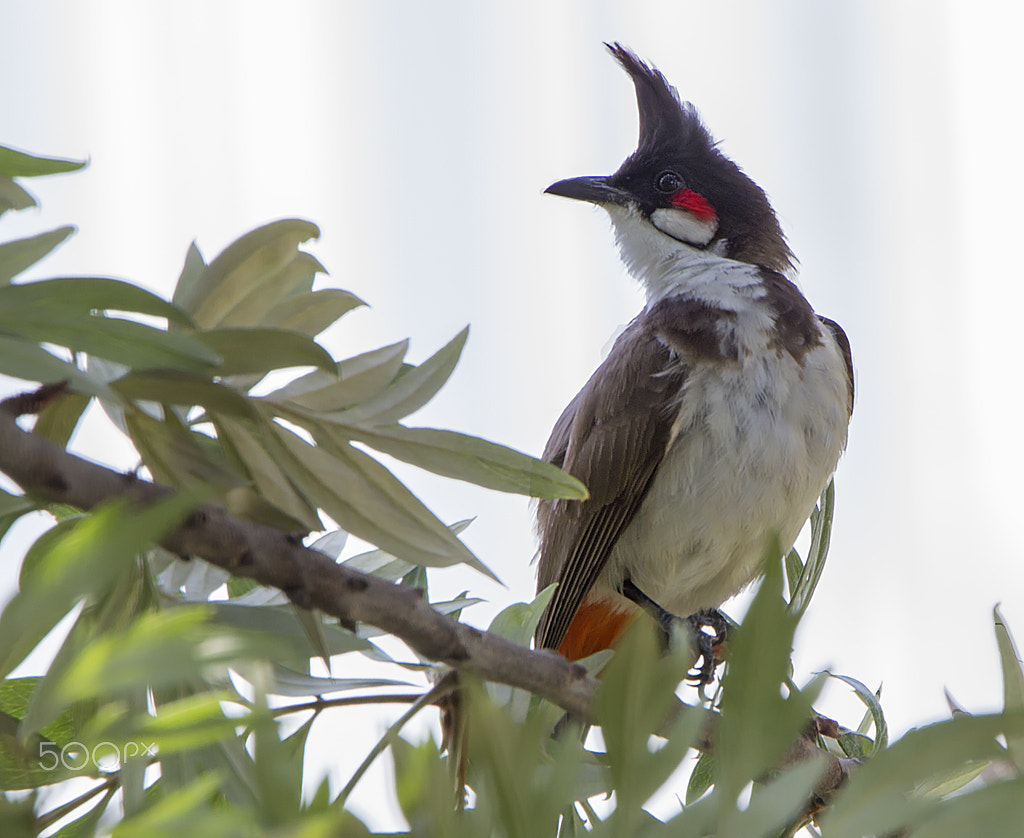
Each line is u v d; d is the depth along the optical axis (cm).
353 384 252
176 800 133
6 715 239
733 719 155
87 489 194
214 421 248
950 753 148
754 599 156
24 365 193
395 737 154
